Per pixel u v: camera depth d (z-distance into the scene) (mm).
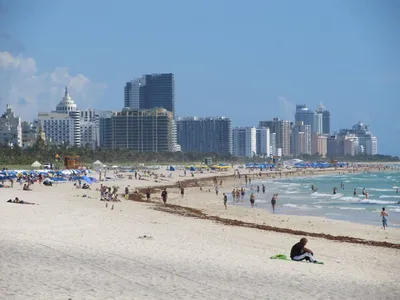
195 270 48656
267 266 53625
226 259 56688
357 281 48938
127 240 67000
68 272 43688
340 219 141500
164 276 44750
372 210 167375
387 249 79625
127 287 39594
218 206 169875
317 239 88562
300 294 41438
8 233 65812
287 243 78938
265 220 127688
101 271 45031
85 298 35562
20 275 41406
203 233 82812
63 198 145625
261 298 39188
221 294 39406
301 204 187750
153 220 99562
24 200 129625
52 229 75188
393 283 49250
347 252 73750
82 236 68375
